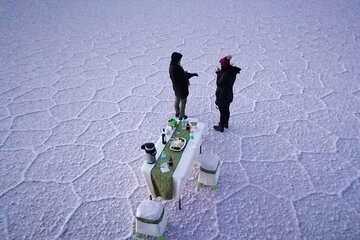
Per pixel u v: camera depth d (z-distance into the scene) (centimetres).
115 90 702
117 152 501
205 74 764
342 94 655
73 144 522
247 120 575
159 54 900
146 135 541
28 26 1173
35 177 453
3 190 429
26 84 736
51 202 409
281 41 970
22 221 382
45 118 599
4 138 540
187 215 384
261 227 366
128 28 1137
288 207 391
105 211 394
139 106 634
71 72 797
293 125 556
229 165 465
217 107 564
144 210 343
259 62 825
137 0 1555
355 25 1082
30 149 512
